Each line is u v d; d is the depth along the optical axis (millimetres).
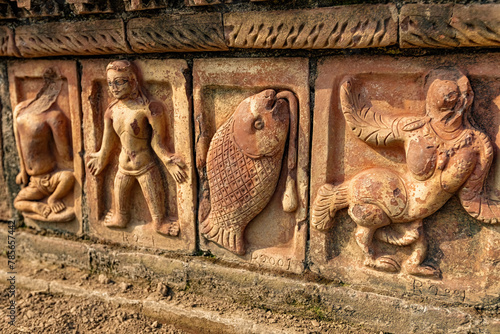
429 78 1639
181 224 2219
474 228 1707
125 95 2104
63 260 2570
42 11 2131
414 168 1668
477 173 1601
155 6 1887
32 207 2596
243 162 1955
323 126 1832
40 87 2469
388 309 1855
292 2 1709
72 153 2479
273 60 1855
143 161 2189
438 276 1782
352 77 1763
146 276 2342
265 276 2068
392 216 1756
